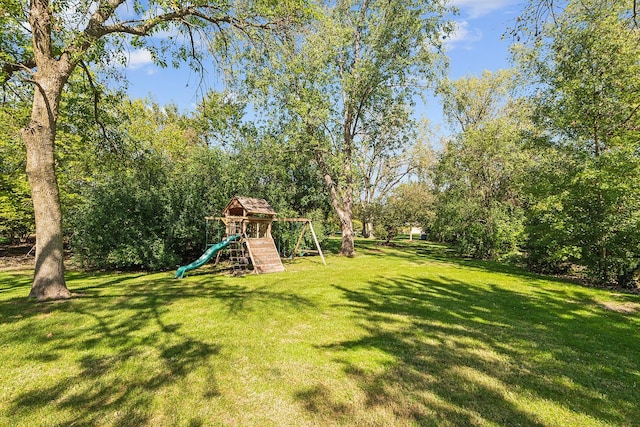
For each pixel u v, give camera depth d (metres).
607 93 10.95
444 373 4.15
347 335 5.47
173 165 17.02
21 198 14.16
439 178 21.92
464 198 19.25
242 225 13.68
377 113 19.16
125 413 3.17
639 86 10.27
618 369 4.39
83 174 14.00
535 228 12.32
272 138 16.95
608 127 11.23
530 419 3.22
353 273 12.42
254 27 8.68
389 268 13.88
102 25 7.54
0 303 6.84
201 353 4.61
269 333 5.49
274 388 3.71
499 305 7.76
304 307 7.23
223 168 16.75
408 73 17.66
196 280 10.80
